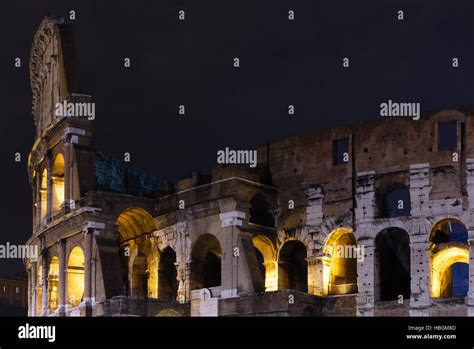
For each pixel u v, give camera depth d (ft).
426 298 290.97
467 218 288.92
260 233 319.06
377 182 306.55
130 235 349.82
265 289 322.55
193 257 325.01
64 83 346.54
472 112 293.84
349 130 315.17
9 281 433.89
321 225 315.17
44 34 371.97
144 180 356.38
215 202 316.81
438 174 295.69
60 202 357.00
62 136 344.28
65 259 338.54
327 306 306.55
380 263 315.58
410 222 297.74
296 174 323.98
